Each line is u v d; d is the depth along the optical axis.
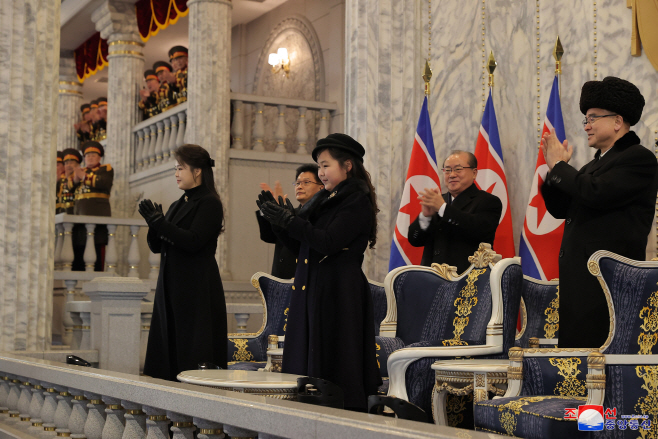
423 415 2.34
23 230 5.11
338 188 3.11
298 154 10.12
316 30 12.14
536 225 5.18
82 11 13.26
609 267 2.69
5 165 5.09
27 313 5.05
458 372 3.13
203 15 9.87
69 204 10.84
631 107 3.27
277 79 13.13
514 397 2.73
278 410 1.95
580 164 5.28
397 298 4.11
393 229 6.38
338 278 3.04
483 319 3.57
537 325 4.13
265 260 9.82
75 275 8.38
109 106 12.45
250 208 9.78
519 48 5.81
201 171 4.07
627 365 2.51
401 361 3.43
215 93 9.73
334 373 2.96
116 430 2.85
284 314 4.79
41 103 5.27
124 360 4.77
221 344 4.00
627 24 5.07
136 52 12.60
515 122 5.80
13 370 3.81
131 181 11.95
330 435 1.78
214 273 4.02
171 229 3.80
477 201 4.67
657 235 4.66
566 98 5.43
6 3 5.22
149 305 5.64
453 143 6.27
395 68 6.54
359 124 6.51
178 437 2.43
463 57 6.23
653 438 2.49
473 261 3.84
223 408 2.15
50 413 3.46
